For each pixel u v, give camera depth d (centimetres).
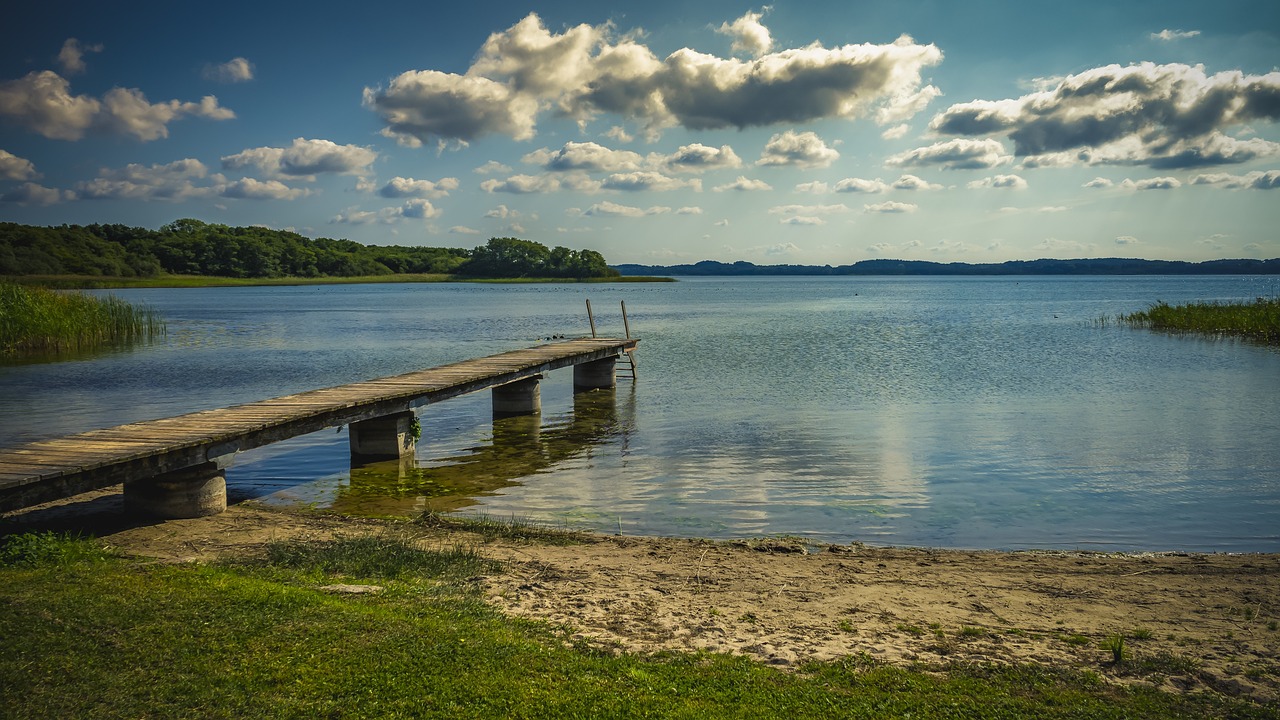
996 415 2108
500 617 749
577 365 2647
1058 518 1221
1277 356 3372
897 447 1727
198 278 19012
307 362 3372
